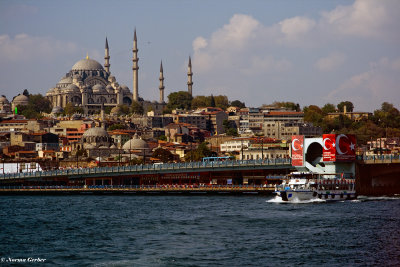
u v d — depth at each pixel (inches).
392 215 6796.3
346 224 6127.0
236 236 5526.6
